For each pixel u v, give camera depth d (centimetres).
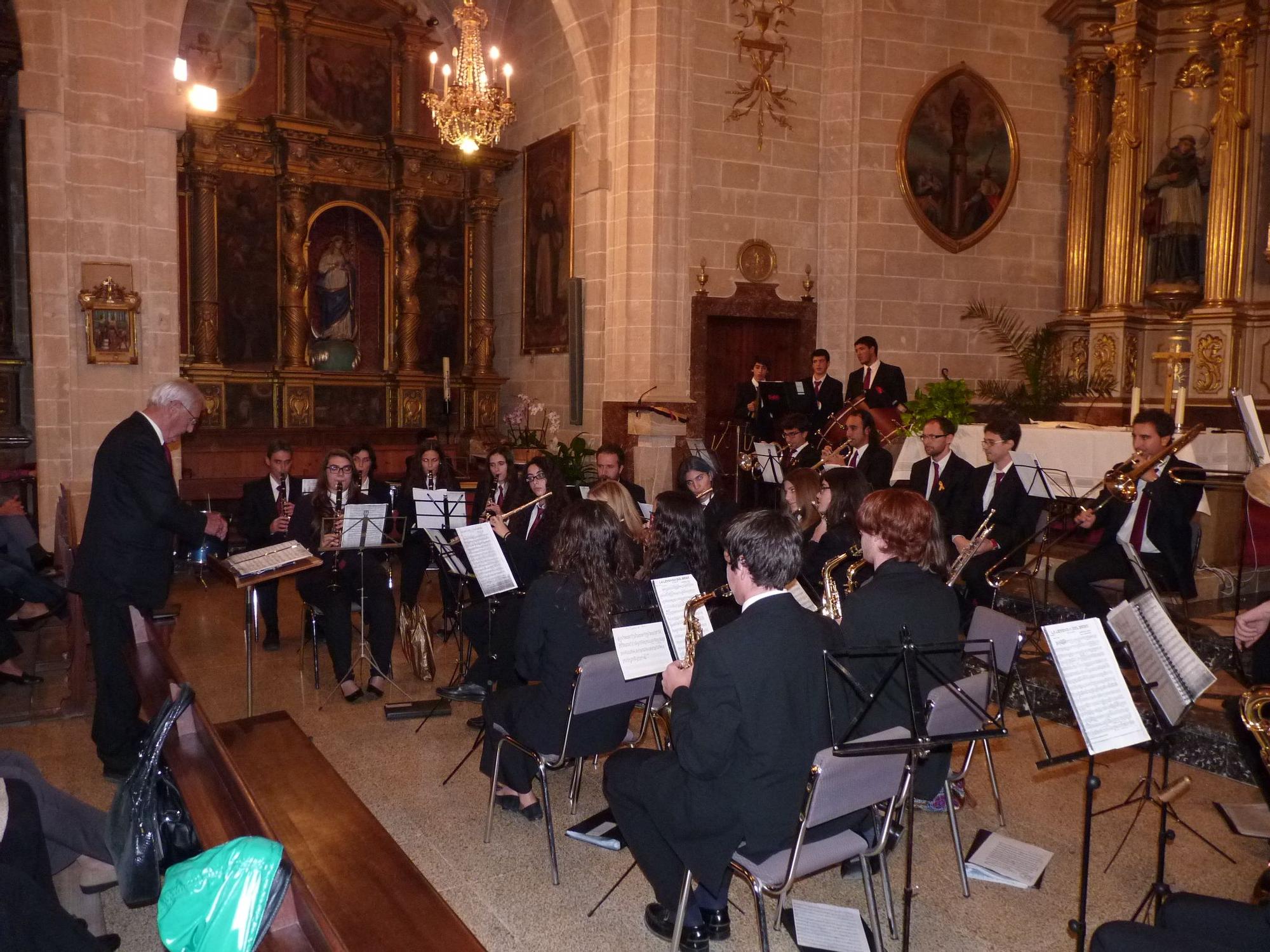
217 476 1208
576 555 390
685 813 297
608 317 1126
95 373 870
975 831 430
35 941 216
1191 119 1155
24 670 644
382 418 1350
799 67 1155
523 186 1330
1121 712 293
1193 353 1140
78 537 587
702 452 972
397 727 550
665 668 353
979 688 360
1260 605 398
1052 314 1259
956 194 1202
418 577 750
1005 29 1209
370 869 289
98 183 855
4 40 1057
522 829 427
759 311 1152
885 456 784
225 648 710
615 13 1095
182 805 323
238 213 1254
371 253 1365
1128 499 576
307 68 1277
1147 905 361
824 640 302
